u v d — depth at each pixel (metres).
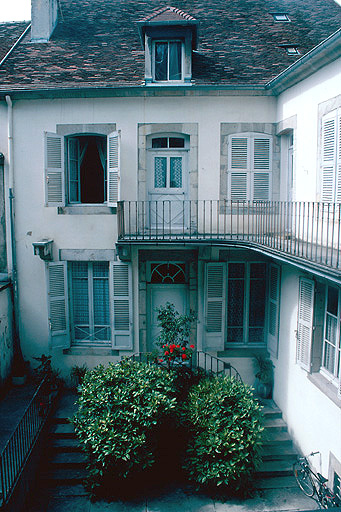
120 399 7.36
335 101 6.93
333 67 6.97
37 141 9.56
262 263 9.73
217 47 10.45
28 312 9.91
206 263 9.41
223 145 9.50
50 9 10.87
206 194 9.62
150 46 9.23
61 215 9.64
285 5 12.00
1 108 9.55
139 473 7.36
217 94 9.31
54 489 7.44
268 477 7.74
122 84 9.33
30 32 11.22
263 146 9.52
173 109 9.41
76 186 10.16
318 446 7.12
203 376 8.85
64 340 9.82
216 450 7.03
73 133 9.52
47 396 8.77
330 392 6.64
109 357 9.88
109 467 7.09
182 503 7.13
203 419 7.48
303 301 7.64
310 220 7.95
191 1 12.09
